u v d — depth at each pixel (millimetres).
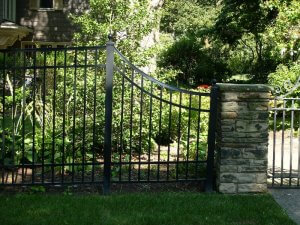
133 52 7223
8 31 14766
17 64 9750
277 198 5086
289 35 10164
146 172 5953
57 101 6805
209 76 17672
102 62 6918
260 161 5125
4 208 4438
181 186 5445
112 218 4258
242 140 5078
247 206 4688
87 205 4590
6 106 7832
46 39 16516
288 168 6809
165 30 26203
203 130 7785
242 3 13242
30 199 4719
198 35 15117
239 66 17438
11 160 5371
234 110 5047
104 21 7805
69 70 6801
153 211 4473
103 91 6648
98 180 5434
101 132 6625
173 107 7980
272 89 5074
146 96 6906
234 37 14320
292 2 9766
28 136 6359
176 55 17812
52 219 4188
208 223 4227
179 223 4199
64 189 5195
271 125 10055
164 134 7723
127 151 6984
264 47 15289
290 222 4301
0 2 14945
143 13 7355
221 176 5105
